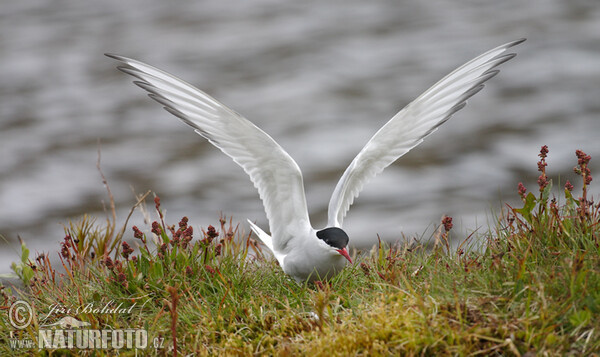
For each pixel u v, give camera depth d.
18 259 13.02
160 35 28.39
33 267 7.86
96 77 24.14
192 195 15.94
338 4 31.78
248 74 23.94
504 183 15.74
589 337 5.32
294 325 6.18
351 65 24.39
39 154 18.52
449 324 5.70
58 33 29.02
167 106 7.34
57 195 16.20
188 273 7.06
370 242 13.31
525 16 28.59
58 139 19.41
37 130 20.09
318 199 15.86
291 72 23.94
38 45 27.59
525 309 5.69
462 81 7.34
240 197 15.81
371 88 22.33
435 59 24.56
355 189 7.67
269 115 20.72
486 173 16.38
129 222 14.20
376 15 29.91
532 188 15.27
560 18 28.02
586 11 28.67
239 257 7.95
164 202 15.62
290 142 18.92
